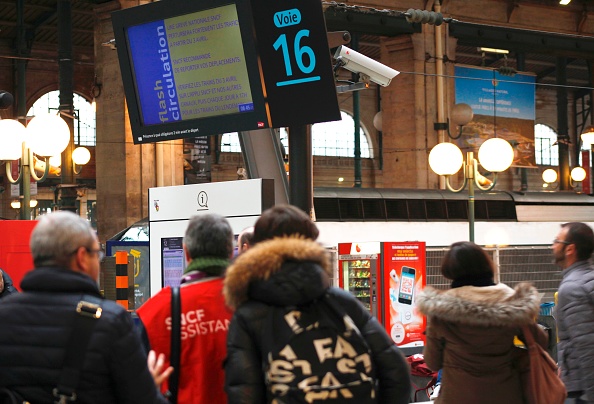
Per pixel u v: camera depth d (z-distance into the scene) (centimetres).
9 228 982
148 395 311
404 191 1739
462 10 2702
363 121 4762
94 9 2222
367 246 1198
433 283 1379
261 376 321
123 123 2177
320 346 315
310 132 729
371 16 2473
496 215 1877
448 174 1376
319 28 676
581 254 523
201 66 745
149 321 376
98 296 319
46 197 4406
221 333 379
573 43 2862
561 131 3738
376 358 333
